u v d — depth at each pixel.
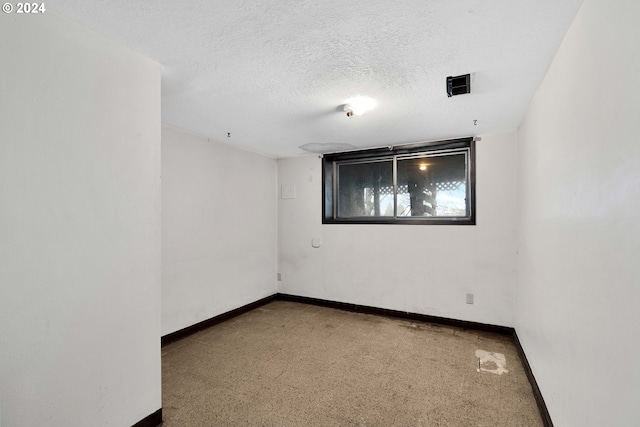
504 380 2.20
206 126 2.89
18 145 1.18
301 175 4.32
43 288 1.25
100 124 1.46
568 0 1.20
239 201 3.80
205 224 3.30
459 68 1.76
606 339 1.02
